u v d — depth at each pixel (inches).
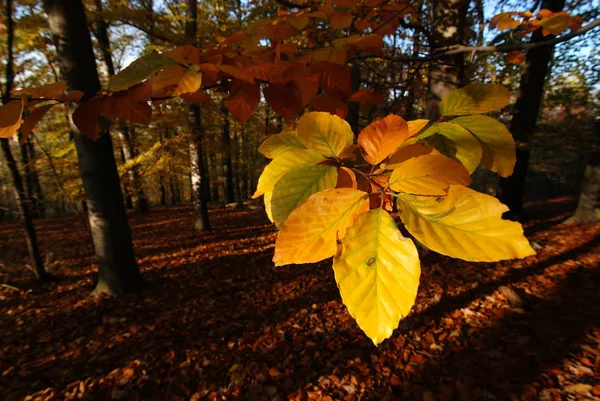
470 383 129.4
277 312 198.1
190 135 350.3
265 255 309.7
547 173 762.2
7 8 187.5
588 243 266.4
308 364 150.0
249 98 37.6
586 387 118.6
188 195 1259.2
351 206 19.1
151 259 314.2
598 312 160.7
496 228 15.0
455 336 158.1
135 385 141.3
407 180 18.8
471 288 202.4
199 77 29.4
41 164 253.3
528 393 121.2
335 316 188.2
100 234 209.9
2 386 142.9
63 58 161.5
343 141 24.8
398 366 143.8
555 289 195.9
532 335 151.4
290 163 25.0
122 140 383.2
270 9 148.7
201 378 144.6
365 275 15.4
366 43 44.2
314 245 17.9
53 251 365.4
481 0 184.1
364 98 43.7
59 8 154.3
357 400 129.7
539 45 61.6
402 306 14.5
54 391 139.3
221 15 263.3
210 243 362.3
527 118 294.8
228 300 217.3
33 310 207.2
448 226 15.7
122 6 230.2
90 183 199.3
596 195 323.0
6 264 283.7
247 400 133.3
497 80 261.3
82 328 183.5
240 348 163.8
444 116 27.5
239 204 616.4
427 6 186.9
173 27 273.4
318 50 43.5
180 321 190.2
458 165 18.7
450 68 134.3
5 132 28.8
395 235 16.0
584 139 190.4
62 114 247.3
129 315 196.5
